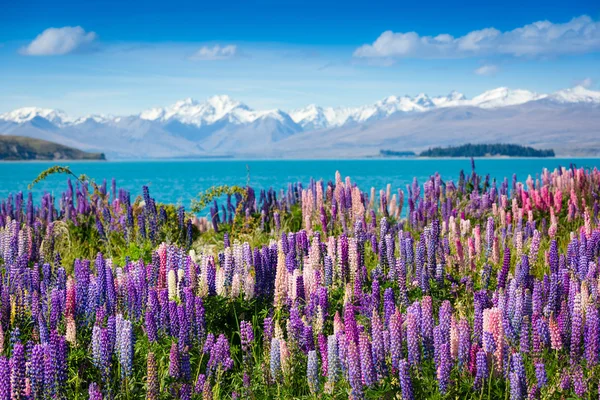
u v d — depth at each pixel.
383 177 115.44
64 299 8.68
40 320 8.04
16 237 12.91
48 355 6.69
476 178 19.08
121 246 15.65
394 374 6.71
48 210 17.42
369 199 17.75
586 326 7.15
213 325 8.76
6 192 69.19
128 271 9.94
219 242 16.12
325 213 15.77
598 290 8.59
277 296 9.02
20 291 8.76
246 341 7.94
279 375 7.17
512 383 6.36
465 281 9.98
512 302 7.89
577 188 18.00
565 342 7.44
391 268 10.05
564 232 15.35
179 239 15.41
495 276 10.72
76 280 9.72
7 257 12.64
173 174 169.88
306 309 8.47
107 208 16.64
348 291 8.70
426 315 7.07
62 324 8.46
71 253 15.07
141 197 16.73
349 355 6.41
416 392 6.60
